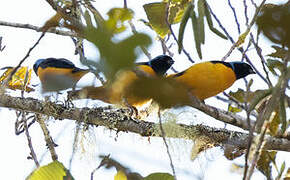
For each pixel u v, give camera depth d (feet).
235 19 31.14
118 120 28.30
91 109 28.12
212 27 18.01
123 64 5.22
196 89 31.60
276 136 27.66
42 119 28.37
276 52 22.76
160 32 31.89
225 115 30.94
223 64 32.73
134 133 28.30
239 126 31.09
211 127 28.78
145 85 5.13
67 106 27.94
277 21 5.24
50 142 28.17
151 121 28.53
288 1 5.90
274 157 28.04
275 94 10.15
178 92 5.15
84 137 26.61
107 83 5.46
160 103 5.18
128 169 17.67
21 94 28.63
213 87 32.04
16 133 29.17
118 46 5.24
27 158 27.86
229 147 29.04
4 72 30.60
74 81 6.75
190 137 27.84
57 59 33.81
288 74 9.23
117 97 5.52
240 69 33.42
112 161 17.83
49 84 6.54
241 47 31.91
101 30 5.43
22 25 26.58
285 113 16.51
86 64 5.42
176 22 31.68
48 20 10.21
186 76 31.53
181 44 15.67
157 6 30.71
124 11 6.42
